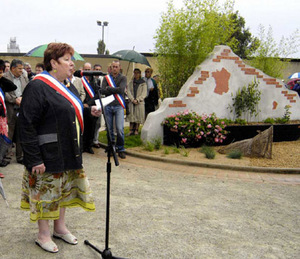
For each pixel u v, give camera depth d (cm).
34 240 334
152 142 805
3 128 532
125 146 789
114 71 687
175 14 883
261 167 629
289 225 396
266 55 1142
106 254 292
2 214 396
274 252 330
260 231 376
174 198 471
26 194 307
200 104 866
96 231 359
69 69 291
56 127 283
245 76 933
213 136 822
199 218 404
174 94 941
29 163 278
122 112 692
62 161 288
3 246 320
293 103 1014
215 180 567
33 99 273
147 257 311
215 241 347
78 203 323
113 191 491
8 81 543
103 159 691
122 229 366
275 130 920
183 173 605
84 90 726
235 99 924
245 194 500
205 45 902
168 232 363
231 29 971
